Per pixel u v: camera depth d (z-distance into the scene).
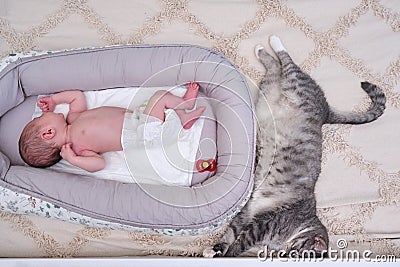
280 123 2.03
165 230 1.85
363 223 1.99
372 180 2.04
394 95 2.16
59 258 1.78
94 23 2.26
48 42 2.23
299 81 2.09
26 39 2.23
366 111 2.13
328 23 2.25
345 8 2.26
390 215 2.00
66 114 2.06
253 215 1.95
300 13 2.26
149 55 2.01
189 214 1.81
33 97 2.08
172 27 2.26
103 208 1.84
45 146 1.95
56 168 2.02
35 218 1.98
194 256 1.94
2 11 2.25
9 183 1.85
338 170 2.05
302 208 1.95
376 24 2.25
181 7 2.27
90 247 1.96
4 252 1.95
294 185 1.97
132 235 1.96
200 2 2.27
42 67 2.01
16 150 2.01
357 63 2.20
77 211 1.85
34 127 1.95
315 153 2.01
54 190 1.86
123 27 2.25
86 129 1.96
